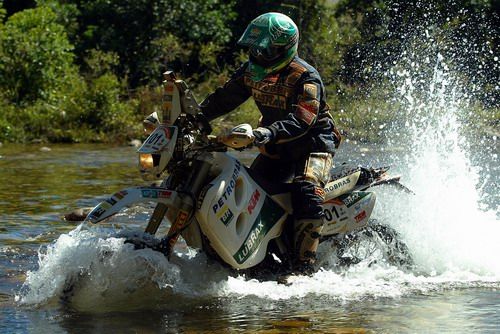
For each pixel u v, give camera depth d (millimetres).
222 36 54062
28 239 15641
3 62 45281
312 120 11766
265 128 11484
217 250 11438
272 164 12586
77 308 10688
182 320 10141
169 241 11039
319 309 10758
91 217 10398
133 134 43219
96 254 10789
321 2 48688
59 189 23359
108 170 28984
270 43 11797
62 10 55000
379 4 46094
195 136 11203
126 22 53812
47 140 42562
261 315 10406
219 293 11375
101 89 44156
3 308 10695
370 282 12406
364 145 34312
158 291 11141
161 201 10844
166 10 53219
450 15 42312
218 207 11109
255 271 12320
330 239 13141
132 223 17391
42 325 9922
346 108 38875
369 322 10125
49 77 45719
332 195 12906
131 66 53000
